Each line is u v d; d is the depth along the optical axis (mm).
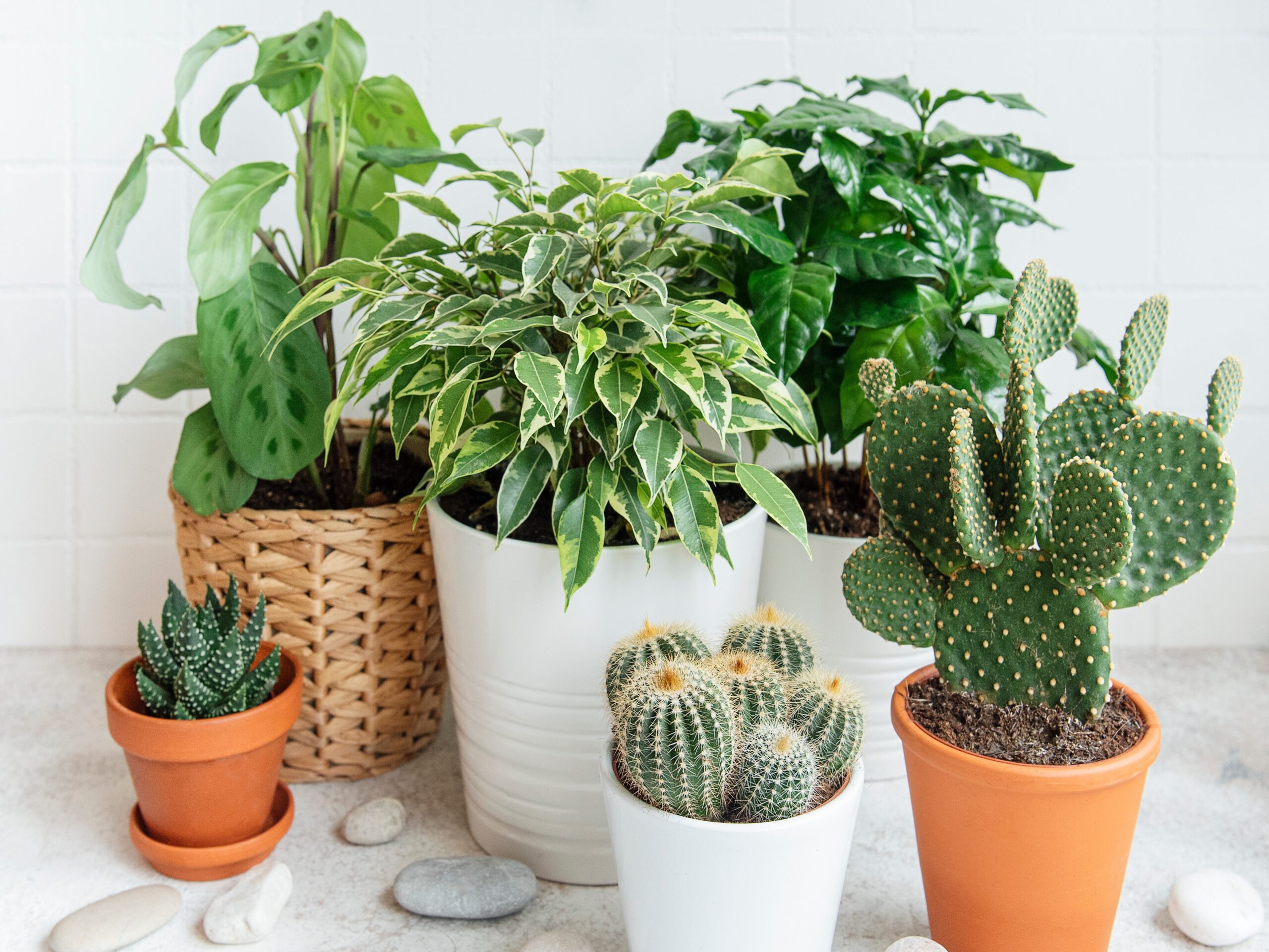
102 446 1609
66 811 1261
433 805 1304
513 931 1082
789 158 1338
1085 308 1617
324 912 1103
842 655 1268
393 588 1258
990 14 1529
